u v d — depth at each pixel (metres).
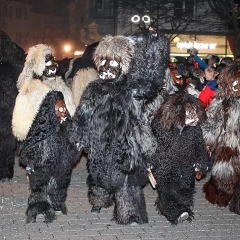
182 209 6.71
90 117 6.43
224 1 30.47
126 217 6.64
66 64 12.68
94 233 6.40
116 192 6.66
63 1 69.31
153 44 6.17
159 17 32.78
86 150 6.58
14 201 7.73
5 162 8.81
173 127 6.55
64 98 6.95
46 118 6.56
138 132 6.39
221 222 6.94
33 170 6.67
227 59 10.22
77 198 7.97
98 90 6.44
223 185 7.28
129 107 6.35
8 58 8.44
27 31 69.56
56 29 71.06
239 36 29.03
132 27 33.78
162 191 6.77
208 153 7.25
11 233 6.36
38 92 6.57
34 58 6.72
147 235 6.37
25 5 68.75
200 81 10.38
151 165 6.71
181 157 6.57
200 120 6.60
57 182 6.85
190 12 33.16
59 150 6.62
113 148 6.39
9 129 8.56
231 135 7.04
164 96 7.54
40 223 6.74
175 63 11.66
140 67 6.21
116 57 6.39
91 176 7.02
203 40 33.31
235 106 7.00
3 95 8.38
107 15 38.19
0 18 66.25
